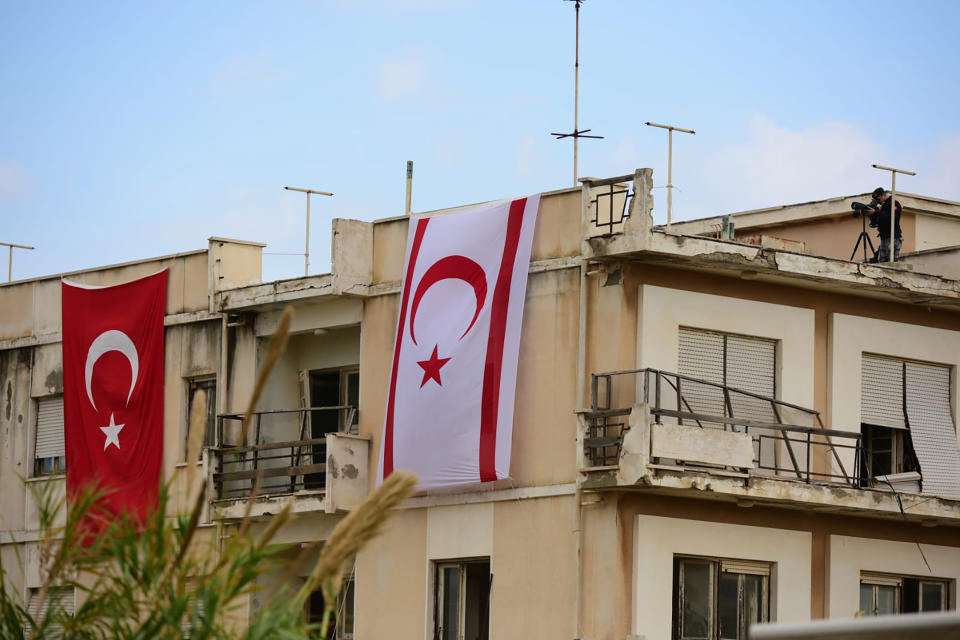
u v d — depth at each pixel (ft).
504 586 164.45
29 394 219.61
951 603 179.01
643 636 153.07
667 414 153.48
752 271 163.12
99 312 208.85
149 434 201.05
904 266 185.47
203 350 198.80
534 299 165.89
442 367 170.09
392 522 176.86
